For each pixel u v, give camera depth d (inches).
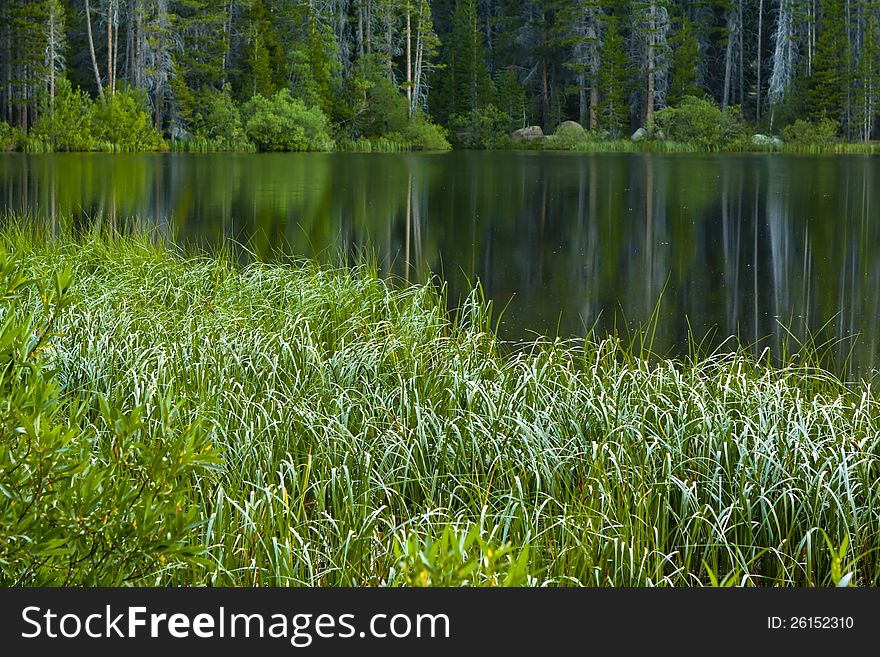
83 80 2393.0
